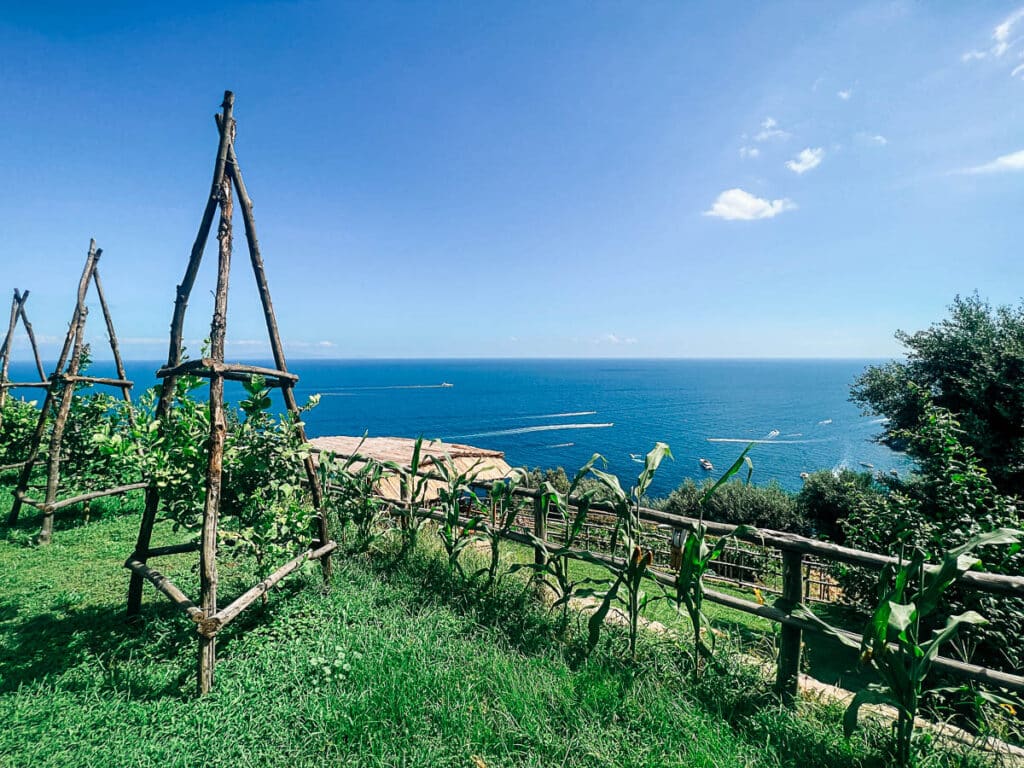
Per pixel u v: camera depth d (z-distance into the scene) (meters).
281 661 3.15
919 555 2.43
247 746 2.45
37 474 8.57
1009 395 11.40
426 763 2.30
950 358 13.71
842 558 2.63
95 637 3.53
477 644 3.36
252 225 3.94
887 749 2.37
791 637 2.82
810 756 2.41
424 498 5.22
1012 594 2.11
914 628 2.24
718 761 2.29
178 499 3.73
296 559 3.95
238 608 3.16
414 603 4.07
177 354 3.81
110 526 6.33
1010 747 2.43
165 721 2.64
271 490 3.95
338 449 10.08
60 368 6.44
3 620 3.81
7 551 5.41
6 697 2.79
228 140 3.49
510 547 7.07
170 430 3.70
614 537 3.36
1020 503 3.63
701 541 2.95
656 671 3.06
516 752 2.40
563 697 2.72
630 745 2.45
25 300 9.23
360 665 3.02
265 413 3.91
